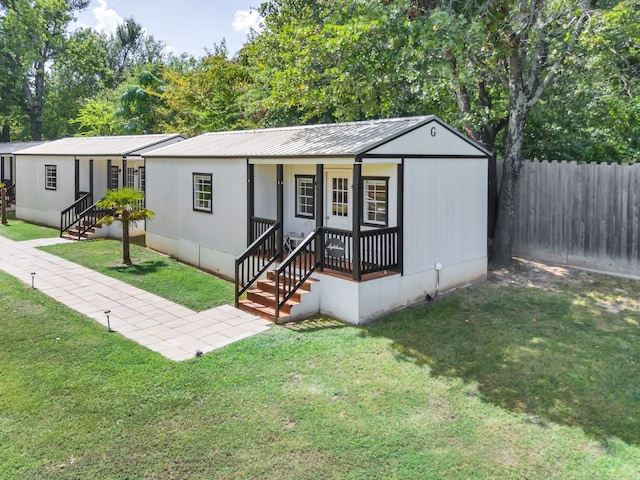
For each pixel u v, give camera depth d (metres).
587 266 12.42
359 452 5.47
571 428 5.95
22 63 37.03
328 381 7.09
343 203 11.91
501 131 16.75
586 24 10.54
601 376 7.22
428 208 10.65
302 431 5.86
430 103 15.20
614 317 9.61
